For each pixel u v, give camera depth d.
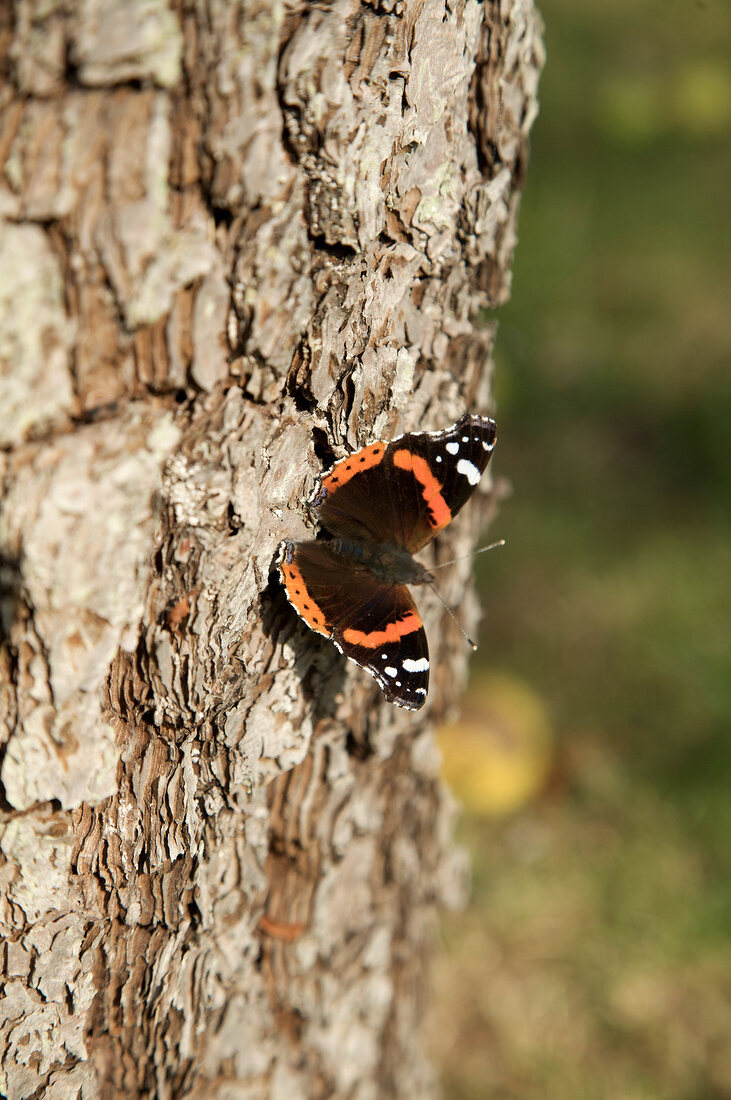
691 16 2.18
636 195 1.59
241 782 0.76
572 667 0.96
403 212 0.76
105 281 0.72
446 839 0.83
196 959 0.77
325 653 0.77
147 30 0.71
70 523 0.72
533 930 0.89
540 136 1.77
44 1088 0.76
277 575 0.75
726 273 1.41
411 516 0.79
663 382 1.25
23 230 0.72
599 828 0.91
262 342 0.73
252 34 0.72
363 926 0.81
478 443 0.78
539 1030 0.87
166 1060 0.78
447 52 0.75
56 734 0.74
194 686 0.74
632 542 1.05
